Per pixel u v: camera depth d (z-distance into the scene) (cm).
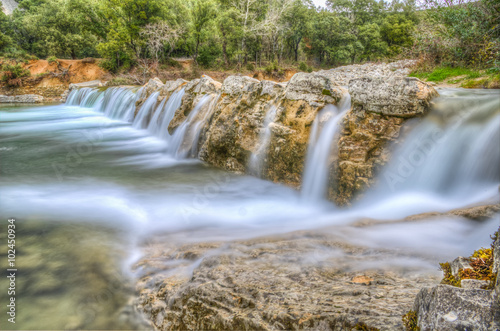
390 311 216
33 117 2441
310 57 6781
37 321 351
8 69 4166
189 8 5797
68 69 4512
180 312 313
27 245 518
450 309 156
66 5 5544
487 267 204
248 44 5328
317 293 278
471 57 1216
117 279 416
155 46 4459
